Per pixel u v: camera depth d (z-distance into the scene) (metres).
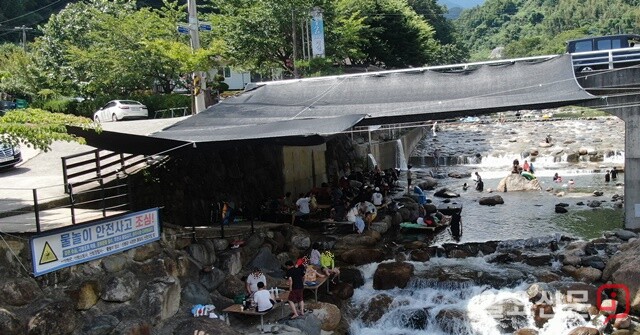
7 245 10.95
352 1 49.44
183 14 41.00
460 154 44.03
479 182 31.78
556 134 47.75
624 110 20.31
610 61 19.25
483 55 177.62
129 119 32.78
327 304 14.98
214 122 17.36
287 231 19.23
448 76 18.73
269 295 13.76
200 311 13.25
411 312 15.38
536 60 18.19
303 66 35.94
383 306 15.75
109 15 40.09
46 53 43.12
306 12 37.59
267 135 13.85
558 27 171.00
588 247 18.50
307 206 22.50
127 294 12.44
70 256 11.66
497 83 17.39
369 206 23.34
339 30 41.31
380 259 18.72
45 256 11.20
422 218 23.08
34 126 11.20
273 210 21.83
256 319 13.98
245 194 22.52
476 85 17.69
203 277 14.67
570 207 26.22
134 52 37.59
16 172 20.03
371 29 51.88
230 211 20.19
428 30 68.25
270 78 48.16
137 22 38.56
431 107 16.06
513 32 187.62
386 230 22.84
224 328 12.52
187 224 18.83
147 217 13.52
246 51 39.34
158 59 37.56
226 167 21.42
